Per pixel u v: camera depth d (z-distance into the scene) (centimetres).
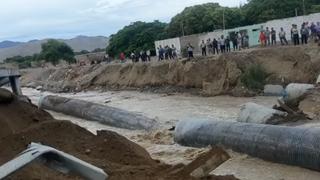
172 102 3438
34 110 1706
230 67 3612
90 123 2720
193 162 962
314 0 7025
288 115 1925
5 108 1634
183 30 7838
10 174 495
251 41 5100
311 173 1309
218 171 1366
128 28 9356
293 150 1366
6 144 1163
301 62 3328
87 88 5612
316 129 1387
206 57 4044
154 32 8769
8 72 2312
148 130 2314
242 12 7669
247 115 1989
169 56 5075
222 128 1648
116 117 2566
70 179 916
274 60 3506
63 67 7675
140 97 4050
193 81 3938
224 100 3272
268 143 1443
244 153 1525
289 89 2642
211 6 8238
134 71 4966
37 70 8838
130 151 1217
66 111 3100
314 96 2466
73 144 1234
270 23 4916
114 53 9362
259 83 3428
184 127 1817
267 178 1284
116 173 998
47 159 523
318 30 3575
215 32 5722
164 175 979
